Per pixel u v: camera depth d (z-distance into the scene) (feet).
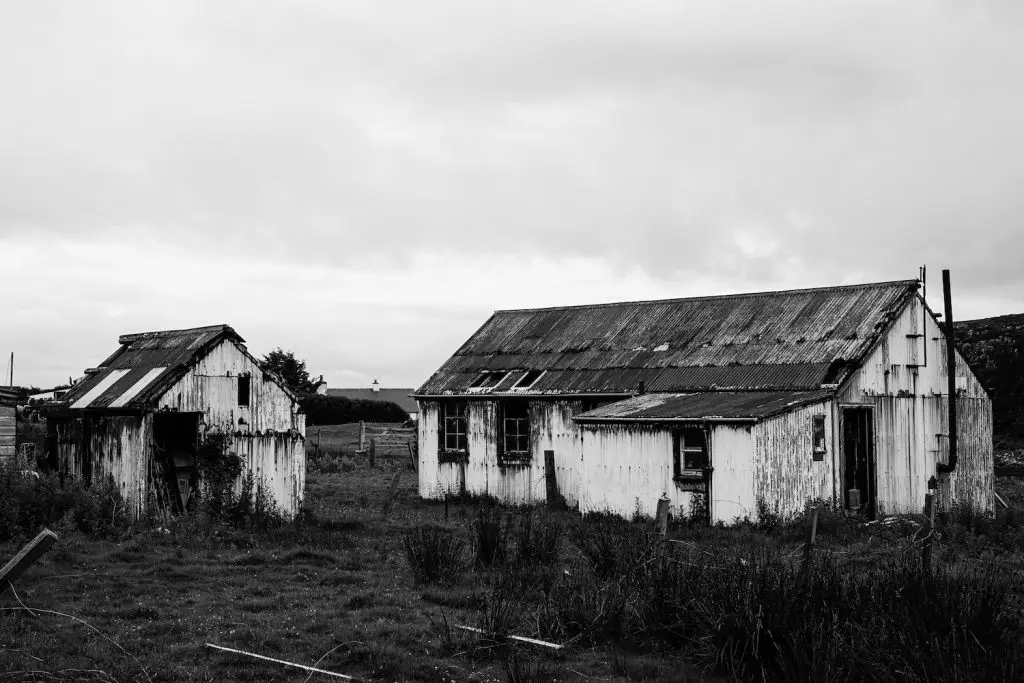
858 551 66.08
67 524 64.23
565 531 74.69
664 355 104.63
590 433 90.99
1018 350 203.82
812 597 39.60
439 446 112.78
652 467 85.97
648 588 44.50
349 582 55.06
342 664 39.37
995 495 108.99
